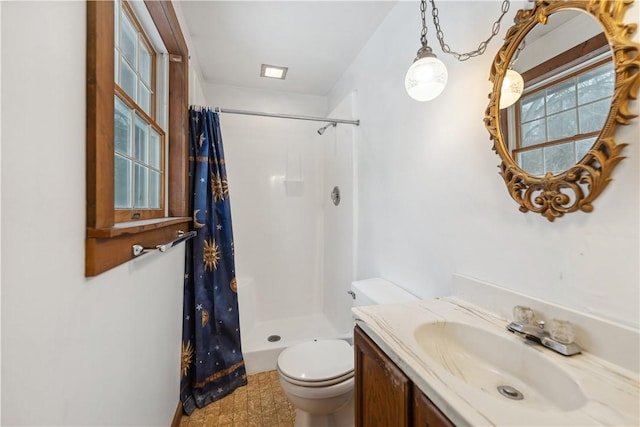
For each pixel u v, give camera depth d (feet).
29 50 1.48
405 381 2.31
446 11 4.06
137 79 3.80
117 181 3.10
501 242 3.23
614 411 1.72
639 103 2.07
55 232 1.69
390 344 2.53
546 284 2.75
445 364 2.78
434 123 4.29
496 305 3.20
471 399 1.80
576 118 2.43
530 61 2.83
